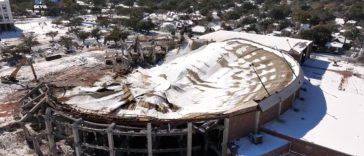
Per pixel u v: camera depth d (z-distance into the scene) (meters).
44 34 188.12
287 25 199.50
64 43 157.25
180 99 77.12
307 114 75.12
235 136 66.75
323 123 71.31
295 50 109.12
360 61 130.38
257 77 85.25
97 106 71.12
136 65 116.69
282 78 80.50
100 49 151.38
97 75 108.56
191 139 64.19
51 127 70.44
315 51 146.75
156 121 63.78
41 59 135.62
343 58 135.88
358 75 109.12
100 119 65.56
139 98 74.56
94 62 129.50
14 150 75.00
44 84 88.69
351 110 77.56
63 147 75.31
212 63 96.50
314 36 146.25
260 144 65.31
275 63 91.38
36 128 80.94
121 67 114.31
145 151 65.44
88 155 69.19
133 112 69.06
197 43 119.38
